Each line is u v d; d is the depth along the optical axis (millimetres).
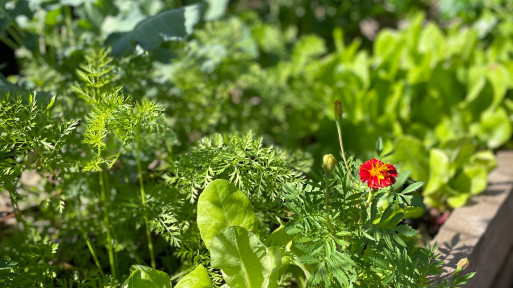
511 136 1375
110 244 861
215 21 1368
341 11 2070
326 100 1478
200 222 755
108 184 953
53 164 803
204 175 784
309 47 1658
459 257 920
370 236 705
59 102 953
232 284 745
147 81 1023
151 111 771
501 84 1294
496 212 1050
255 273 743
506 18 1504
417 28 1438
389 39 1502
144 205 876
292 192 736
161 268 985
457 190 1114
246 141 797
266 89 1423
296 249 778
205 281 759
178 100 1128
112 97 758
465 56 1461
